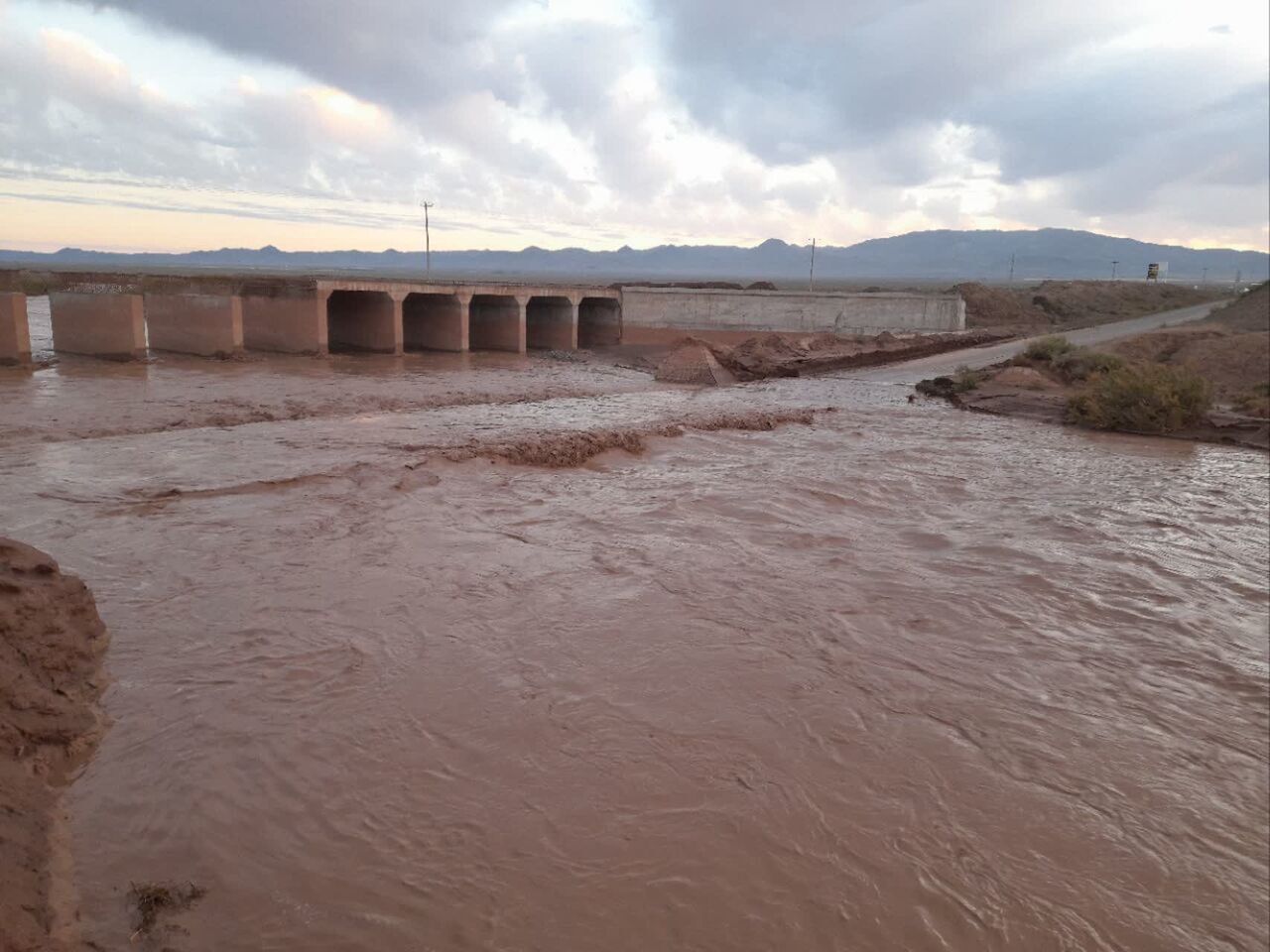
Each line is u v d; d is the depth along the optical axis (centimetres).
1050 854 622
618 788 657
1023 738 788
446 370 4144
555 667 856
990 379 3759
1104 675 940
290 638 883
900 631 1023
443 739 710
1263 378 3756
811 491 1728
